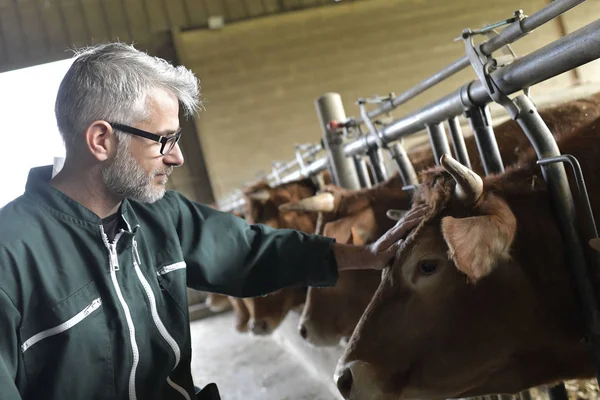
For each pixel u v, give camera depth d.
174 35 8.38
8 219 1.21
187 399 1.40
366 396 1.40
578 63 1.26
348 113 8.50
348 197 2.61
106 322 1.25
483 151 1.78
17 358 1.16
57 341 1.19
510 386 1.46
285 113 8.48
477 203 1.39
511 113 1.47
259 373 4.62
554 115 2.33
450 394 1.44
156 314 1.33
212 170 8.40
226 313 8.23
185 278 1.45
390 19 8.50
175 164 1.35
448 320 1.39
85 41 8.34
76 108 1.23
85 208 1.27
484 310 1.38
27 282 1.17
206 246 1.56
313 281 1.68
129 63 1.24
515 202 1.43
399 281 1.45
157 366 1.33
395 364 1.42
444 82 8.42
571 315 1.41
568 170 1.46
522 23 1.43
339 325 2.57
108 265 1.27
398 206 2.46
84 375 1.21
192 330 7.52
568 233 1.39
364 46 8.52
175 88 1.33
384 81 8.51
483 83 1.54
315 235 1.68
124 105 1.22
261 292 1.66
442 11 8.50
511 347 1.40
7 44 8.20
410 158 3.21
